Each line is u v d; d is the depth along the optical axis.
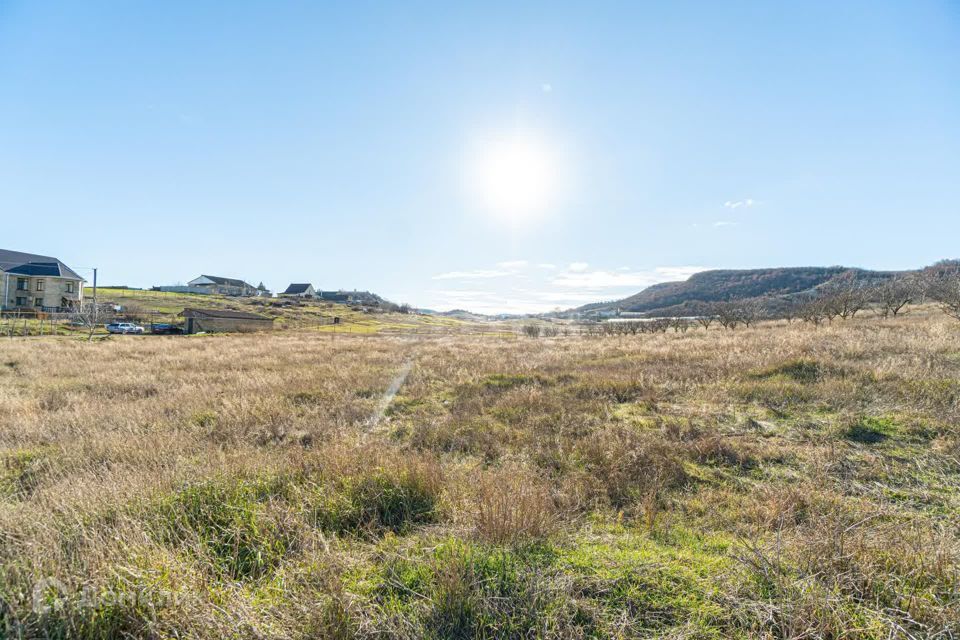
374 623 2.48
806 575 2.75
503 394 10.33
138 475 4.45
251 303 85.31
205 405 9.20
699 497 4.61
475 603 2.56
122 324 44.25
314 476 4.58
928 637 2.30
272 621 2.46
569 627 2.44
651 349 18.50
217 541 3.42
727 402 8.32
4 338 29.62
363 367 15.52
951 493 4.39
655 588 2.80
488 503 3.58
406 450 6.33
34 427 7.37
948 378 7.69
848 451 5.58
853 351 11.01
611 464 5.36
